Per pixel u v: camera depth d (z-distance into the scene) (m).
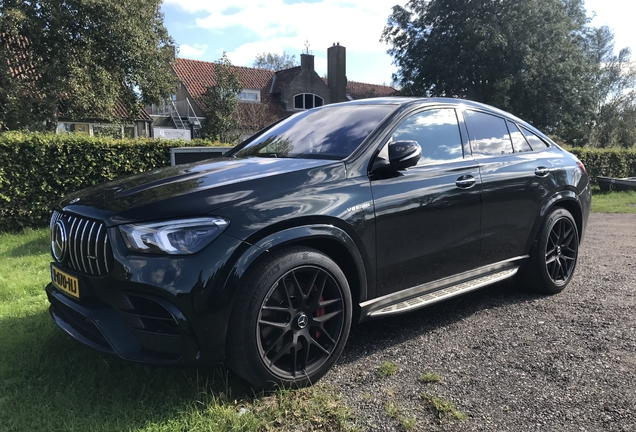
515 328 3.39
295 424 2.19
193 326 2.17
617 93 41.22
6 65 16.59
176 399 2.36
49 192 7.88
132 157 8.62
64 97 19.52
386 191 2.87
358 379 2.63
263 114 30.17
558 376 2.67
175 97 30.52
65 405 2.31
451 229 3.24
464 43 27.69
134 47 18.78
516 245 3.81
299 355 2.54
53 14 16.61
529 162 3.94
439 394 2.47
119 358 2.23
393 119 3.16
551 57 27.53
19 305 3.83
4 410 2.28
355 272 2.75
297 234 2.43
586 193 4.50
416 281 3.11
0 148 7.41
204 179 2.58
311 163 2.80
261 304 2.30
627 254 5.83
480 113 3.83
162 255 2.17
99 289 2.32
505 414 2.29
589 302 3.96
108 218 2.29
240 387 2.50
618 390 2.51
